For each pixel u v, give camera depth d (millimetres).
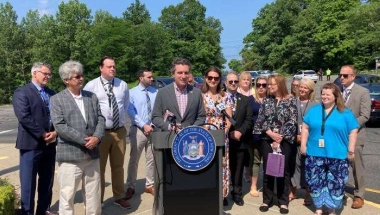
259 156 5340
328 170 4387
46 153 4355
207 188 3576
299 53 67062
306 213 4691
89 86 4574
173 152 3436
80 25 45250
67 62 3943
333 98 4312
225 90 5438
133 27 48438
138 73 5363
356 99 4727
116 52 44000
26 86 4191
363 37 36531
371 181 6227
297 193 5547
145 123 5129
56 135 4273
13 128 14258
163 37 49594
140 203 5043
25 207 4199
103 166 4750
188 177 3539
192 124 4102
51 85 40438
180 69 3980
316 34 63562
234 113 4789
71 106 3861
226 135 4617
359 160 4781
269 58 74562
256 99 5402
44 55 43375
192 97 4117
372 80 18312
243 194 5461
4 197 3838
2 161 7605
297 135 4812
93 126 3975
